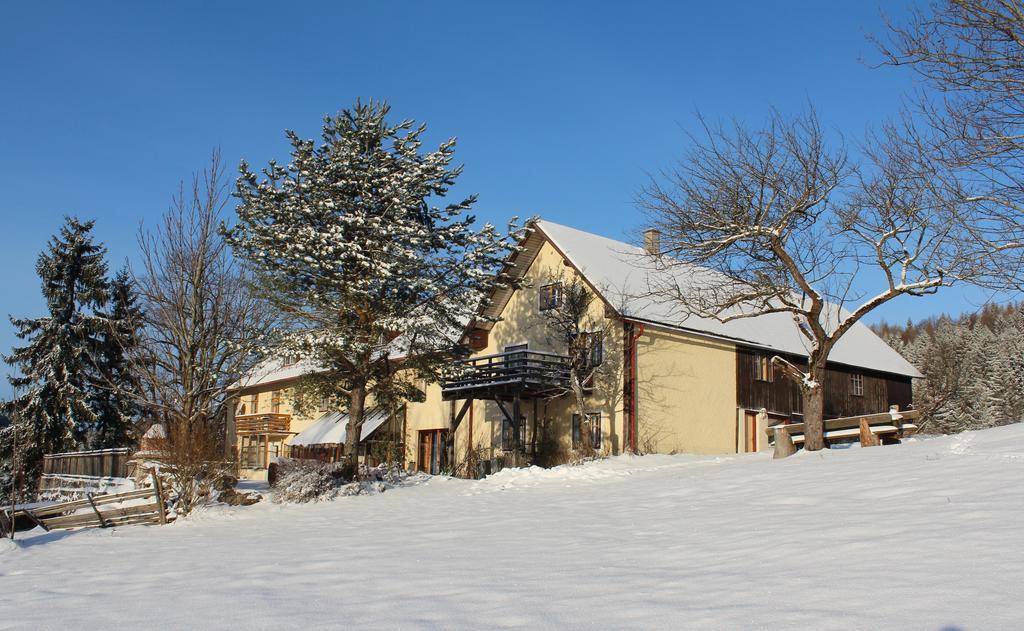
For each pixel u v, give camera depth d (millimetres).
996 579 6918
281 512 21594
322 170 25938
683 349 33000
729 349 34750
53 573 13016
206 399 25359
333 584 9961
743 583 7969
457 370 27953
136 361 26953
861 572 7789
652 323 31359
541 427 33844
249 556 13477
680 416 32219
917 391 49938
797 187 22484
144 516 20562
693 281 30562
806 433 22828
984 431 18297
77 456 30953
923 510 10586
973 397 59469
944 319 94062
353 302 26297
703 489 17094
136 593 10312
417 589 9180
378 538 15008
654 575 8945
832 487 14070
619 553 10797
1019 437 15758
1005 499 10375
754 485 16281
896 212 21328
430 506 20859
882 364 41719
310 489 23375
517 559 10961
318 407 30703
